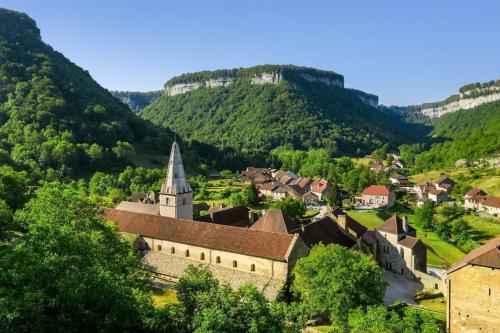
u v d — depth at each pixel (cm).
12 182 10612
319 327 6162
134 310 3675
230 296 3862
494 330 5328
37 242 3759
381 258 9944
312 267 6125
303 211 13250
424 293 8081
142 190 18425
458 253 11781
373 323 4888
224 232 7838
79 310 3472
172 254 8200
